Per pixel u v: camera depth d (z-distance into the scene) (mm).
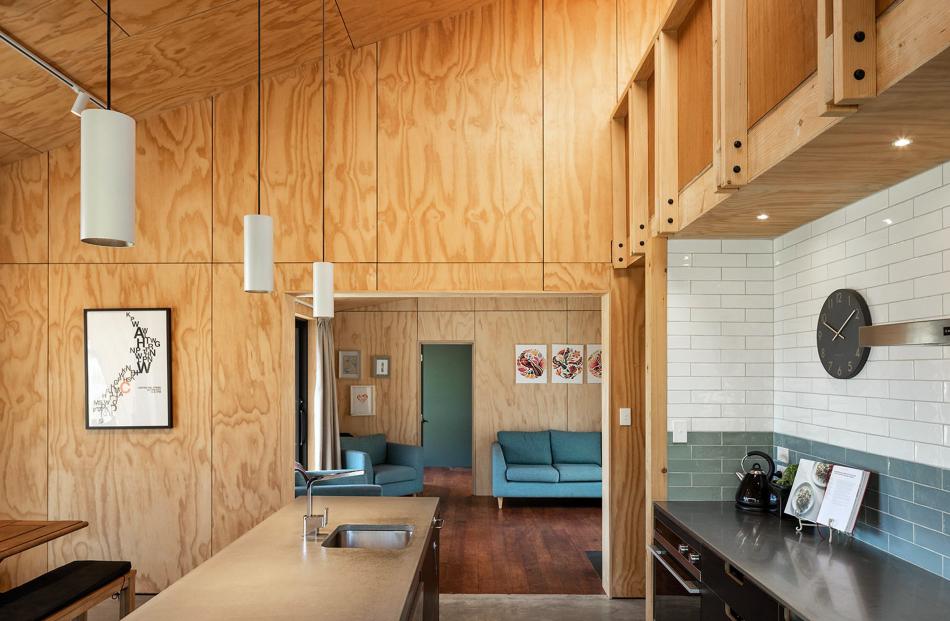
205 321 4973
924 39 1438
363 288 4969
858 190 2826
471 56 5074
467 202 5008
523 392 9281
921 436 2645
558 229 5004
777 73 2225
